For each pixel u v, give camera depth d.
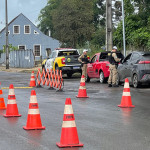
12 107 13.80
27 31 89.44
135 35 37.34
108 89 23.62
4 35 88.75
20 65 64.88
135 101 17.80
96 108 15.64
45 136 10.34
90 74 29.83
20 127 11.67
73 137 9.16
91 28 84.94
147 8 39.09
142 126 11.74
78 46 78.50
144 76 23.23
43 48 89.75
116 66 26.00
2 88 25.34
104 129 11.27
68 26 83.19
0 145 9.30
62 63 34.28
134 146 9.16
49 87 25.30
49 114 14.18
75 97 19.70
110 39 31.70
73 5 83.38
